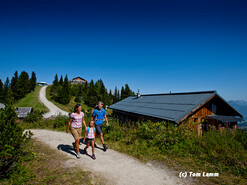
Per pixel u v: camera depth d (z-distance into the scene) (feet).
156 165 14.89
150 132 21.34
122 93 194.29
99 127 18.83
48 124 40.27
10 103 13.56
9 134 12.02
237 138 20.34
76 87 293.84
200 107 34.99
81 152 17.89
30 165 13.60
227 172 13.55
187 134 20.95
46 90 273.13
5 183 10.59
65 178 11.51
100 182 11.21
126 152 18.43
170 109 34.83
